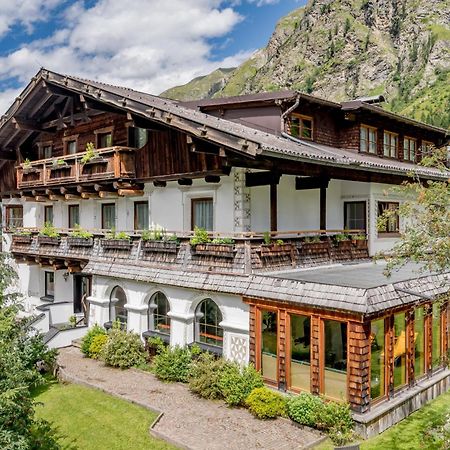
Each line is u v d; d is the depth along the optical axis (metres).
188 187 16.16
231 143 12.16
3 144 22.75
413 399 11.51
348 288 10.56
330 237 15.66
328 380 10.91
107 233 17.47
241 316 12.81
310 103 17.48
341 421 10.02
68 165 18.36
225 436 10.16
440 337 13.26
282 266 13.68
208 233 14.14
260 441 9.91
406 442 9.90
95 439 10.46
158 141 15.92
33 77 18.83
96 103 17.05
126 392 12.80
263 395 11.05
